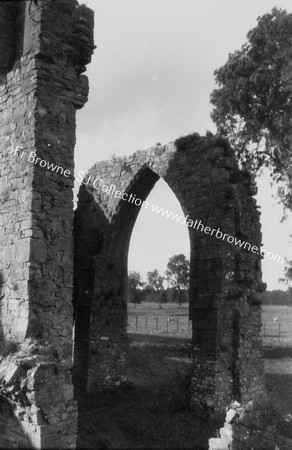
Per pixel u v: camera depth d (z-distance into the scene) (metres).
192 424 10.14
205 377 11.09
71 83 8.30
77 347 14.39
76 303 14.67
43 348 7.28
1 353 7.43
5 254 8.05
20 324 7.45
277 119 18.27
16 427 7.15
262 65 18.45
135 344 22.58
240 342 11.21
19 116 8.13
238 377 11.05
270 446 6.79
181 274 59.56
